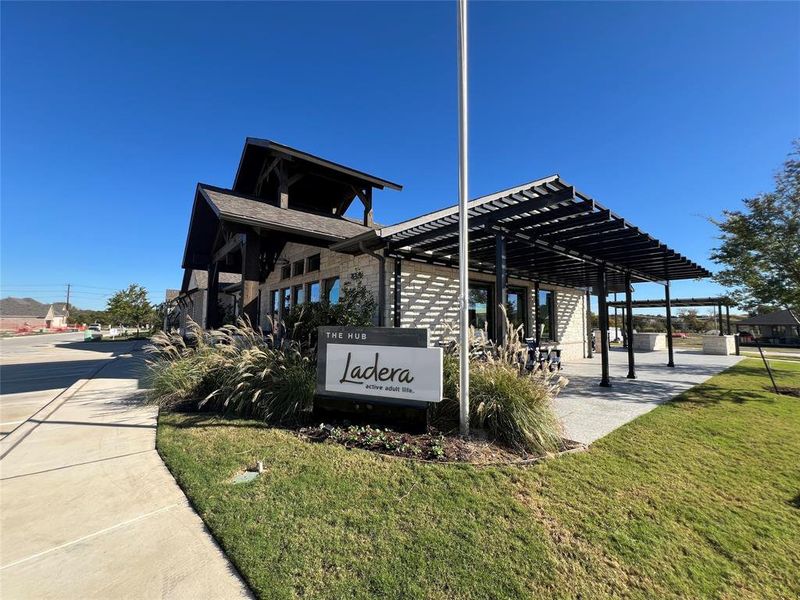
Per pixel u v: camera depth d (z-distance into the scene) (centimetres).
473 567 198
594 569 199
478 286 980
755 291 787
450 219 589
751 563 209
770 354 1722
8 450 388
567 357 1349
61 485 305
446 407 436
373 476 304
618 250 706
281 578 189
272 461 338
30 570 197
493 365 440
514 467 322
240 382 513
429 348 401
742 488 295
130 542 224
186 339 1100
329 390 457
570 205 496
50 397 667
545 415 391
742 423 473
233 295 1725
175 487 301
